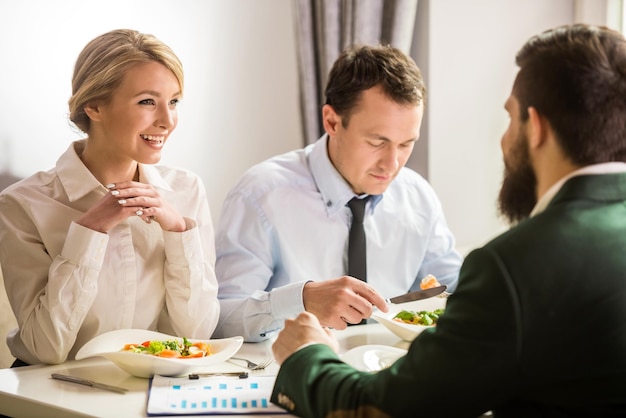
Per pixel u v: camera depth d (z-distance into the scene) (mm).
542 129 1261
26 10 2602
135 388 1629
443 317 1232
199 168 3094
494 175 3197
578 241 1191
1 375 1706
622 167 1245
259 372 1727
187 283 1922
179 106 3008
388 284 2373
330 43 3102
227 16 3111
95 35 2783
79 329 1883
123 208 1787
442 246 2438
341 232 2273
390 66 2027
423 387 1203
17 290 1847
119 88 1803
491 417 1479
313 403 1332
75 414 1507
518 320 1161
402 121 2035
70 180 1895
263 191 2232
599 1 2969
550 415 1209
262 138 3273
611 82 1217
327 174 2240
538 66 1253
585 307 1177
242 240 2211
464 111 3123
